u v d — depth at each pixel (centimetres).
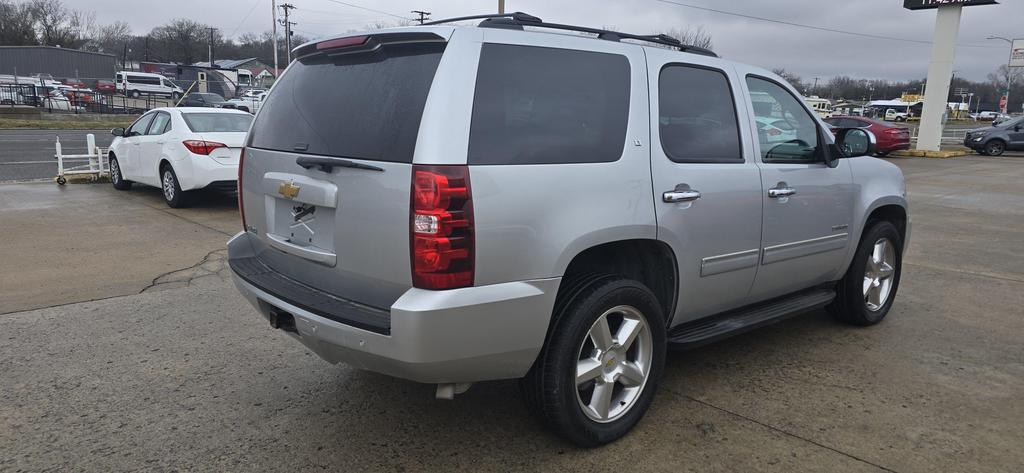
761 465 304
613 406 327
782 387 388
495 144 271
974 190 1421
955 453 314
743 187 366
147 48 9781
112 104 3972
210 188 961
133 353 429
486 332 268
